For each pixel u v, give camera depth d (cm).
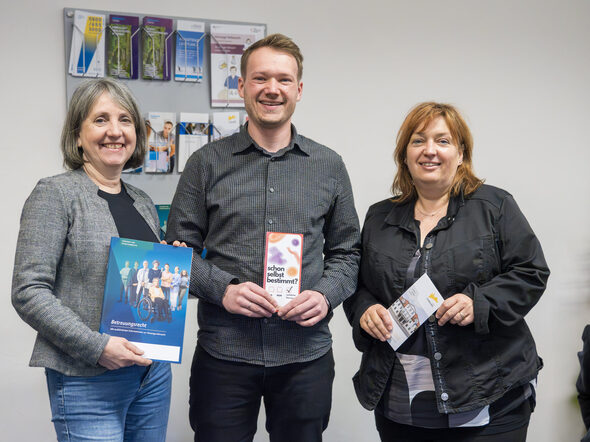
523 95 291
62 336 142
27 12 233
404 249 181
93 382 151
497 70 288
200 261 178
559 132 296
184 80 249
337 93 270
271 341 175
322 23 266
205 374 179
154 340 156
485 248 172
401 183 192
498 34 287
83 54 236
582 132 296
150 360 154
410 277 177
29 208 150
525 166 293
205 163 181
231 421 177
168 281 159
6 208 237
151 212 178
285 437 181
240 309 167
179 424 259
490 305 164
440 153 175
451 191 182
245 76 181
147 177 248
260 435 272
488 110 288
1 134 234
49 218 149
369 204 277
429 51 279
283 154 181
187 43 247
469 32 283
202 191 181
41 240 147
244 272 175
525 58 290
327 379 184
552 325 296
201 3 251
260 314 169
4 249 238
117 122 160
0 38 231
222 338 176
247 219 176
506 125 290
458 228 175
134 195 175
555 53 293
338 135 271
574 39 295
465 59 284
